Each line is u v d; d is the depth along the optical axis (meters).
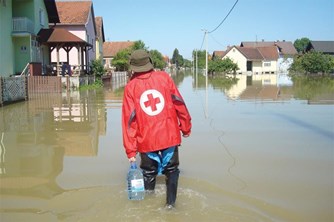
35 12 31.62
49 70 31.00
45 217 4.16
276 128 9.72
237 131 9.33
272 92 22.48
